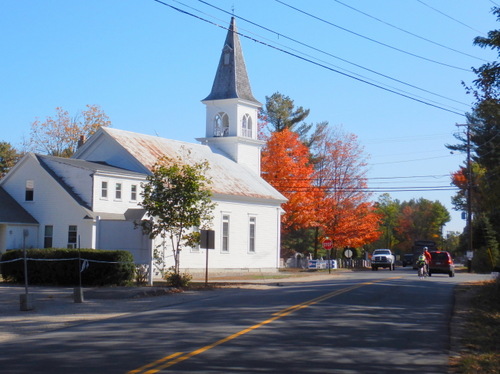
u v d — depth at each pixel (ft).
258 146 179.01
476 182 182.91
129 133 144.25
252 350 39.68
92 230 118.93
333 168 215.31
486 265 193.88
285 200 171.12
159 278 119.44
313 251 257.75
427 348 43.21
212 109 175.11
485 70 65.77
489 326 56.24
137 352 38.47
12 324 53.52
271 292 86.22
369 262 278.87
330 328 50.03
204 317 55.93
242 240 154.40
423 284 108.37
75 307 66.90
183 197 95.30
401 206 487.61
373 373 34.35
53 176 125.08
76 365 34.58
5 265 99.30
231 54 174.09
